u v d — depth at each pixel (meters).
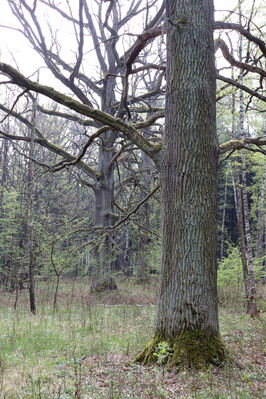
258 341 7.03
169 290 5.57
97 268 17.33
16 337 7.39
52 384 4.64
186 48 5.87
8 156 23.81
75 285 21.36
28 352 6.44
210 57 5.97
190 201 5.59
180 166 5.71
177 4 6.06
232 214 35.34
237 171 13.27
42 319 9.60
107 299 14.45
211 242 5.61
